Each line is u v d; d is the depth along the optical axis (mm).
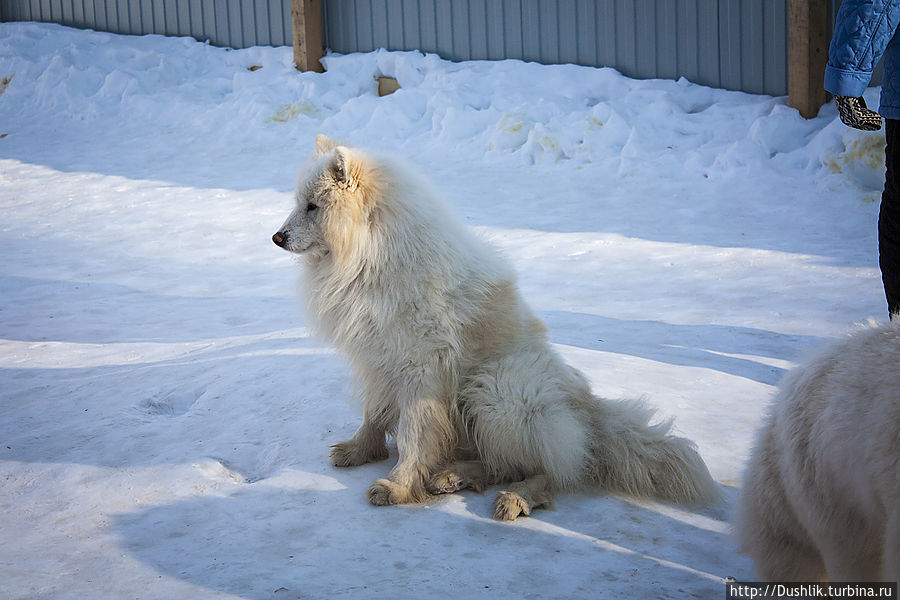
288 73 15867
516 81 13820
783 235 8719
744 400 4375
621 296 7035
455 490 3469
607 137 12008
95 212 11117
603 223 9594
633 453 3400
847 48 3891
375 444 3768
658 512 3291
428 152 13109
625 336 5816
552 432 3348
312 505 3381
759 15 11938
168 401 4758
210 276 8445
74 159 13930
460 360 3488
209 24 17641
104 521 3303
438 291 3438
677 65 12898
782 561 2465
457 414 3533
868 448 1989
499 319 3561
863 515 2084
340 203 3422
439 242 3488
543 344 3650
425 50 15383
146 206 11266
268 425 4164
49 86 16828
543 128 12344
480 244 3709
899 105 3930
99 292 8000
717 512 3285
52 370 5668
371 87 15320
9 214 11180
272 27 16859
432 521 3230
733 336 5762
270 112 14844
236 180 12320
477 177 11820
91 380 5277
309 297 3672
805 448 2236
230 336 6285
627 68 13398
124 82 16453
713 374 4781
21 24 19047
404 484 3422
